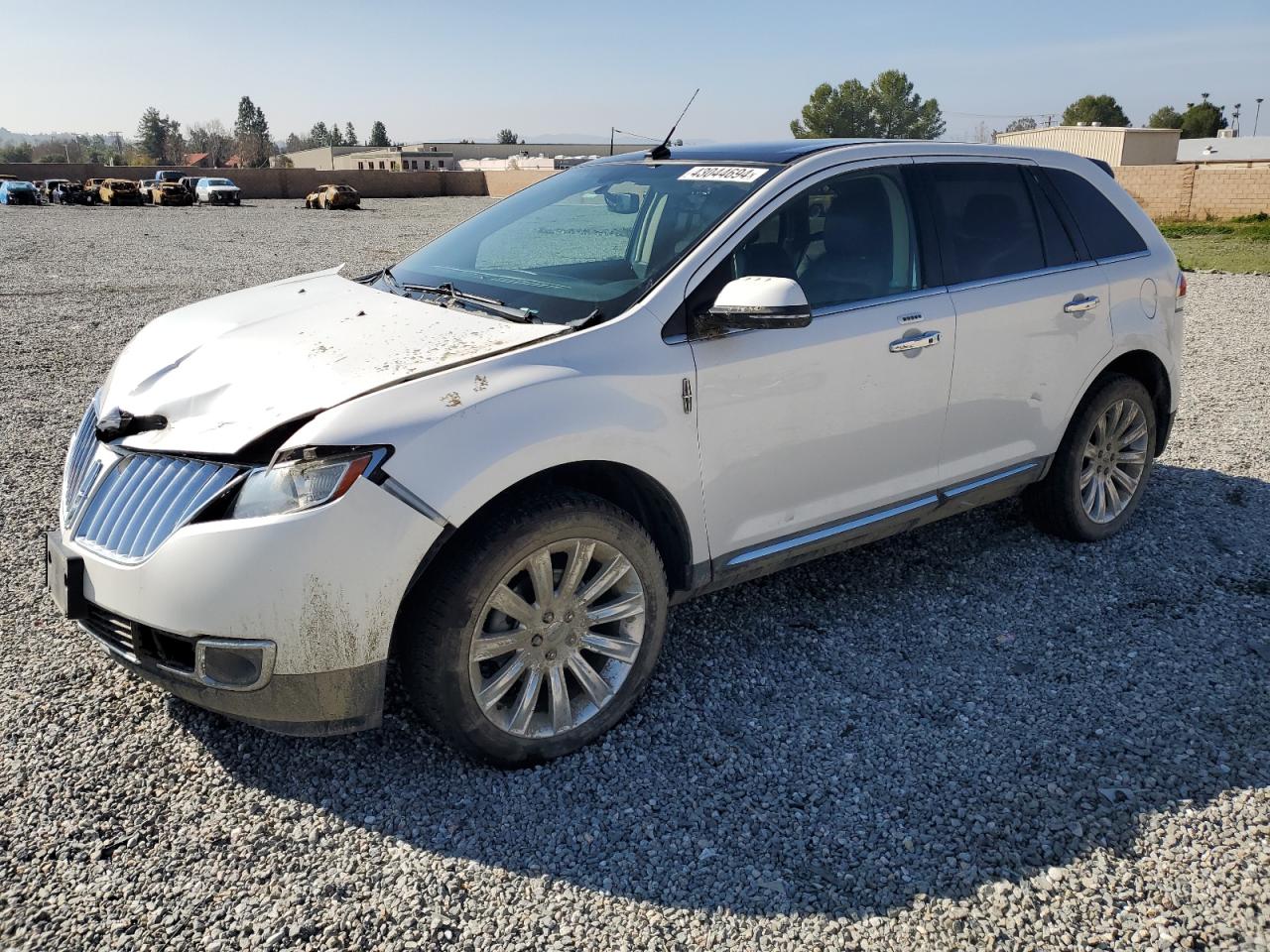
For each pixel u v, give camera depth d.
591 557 3.17
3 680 3.57
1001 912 2.56
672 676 3.70
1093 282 4.52
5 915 2.51
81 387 8.08
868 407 3.74
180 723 3.35
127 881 2.65
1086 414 4.62
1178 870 2.70
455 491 2.80
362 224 31.98
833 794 3.03
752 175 3.72
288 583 2.67
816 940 2.48
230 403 2.98
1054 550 4.82
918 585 4.47
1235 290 14.16
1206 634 4.01
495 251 3.98
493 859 2.76
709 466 3.37
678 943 2.47
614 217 3.85
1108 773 3.11
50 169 64.38
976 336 4.04
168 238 25.05
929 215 4.03
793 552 3.74
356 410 2.78
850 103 101.31
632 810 2.96
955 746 3.28
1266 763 3.15
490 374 2.97
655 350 3.22
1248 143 67.88
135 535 2.85
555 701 3.16
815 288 3.65
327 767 3.14
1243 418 7.12
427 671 2.90
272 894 2.61
